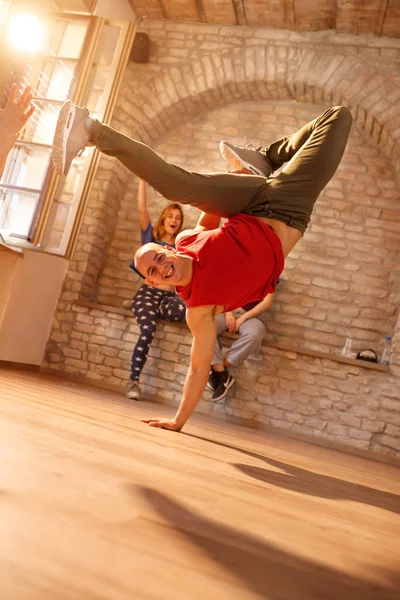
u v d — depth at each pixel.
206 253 2.34
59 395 3.21
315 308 5.45
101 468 1.27
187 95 5.71
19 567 0.60
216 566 0.75
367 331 5.36
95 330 5.38
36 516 0.80
